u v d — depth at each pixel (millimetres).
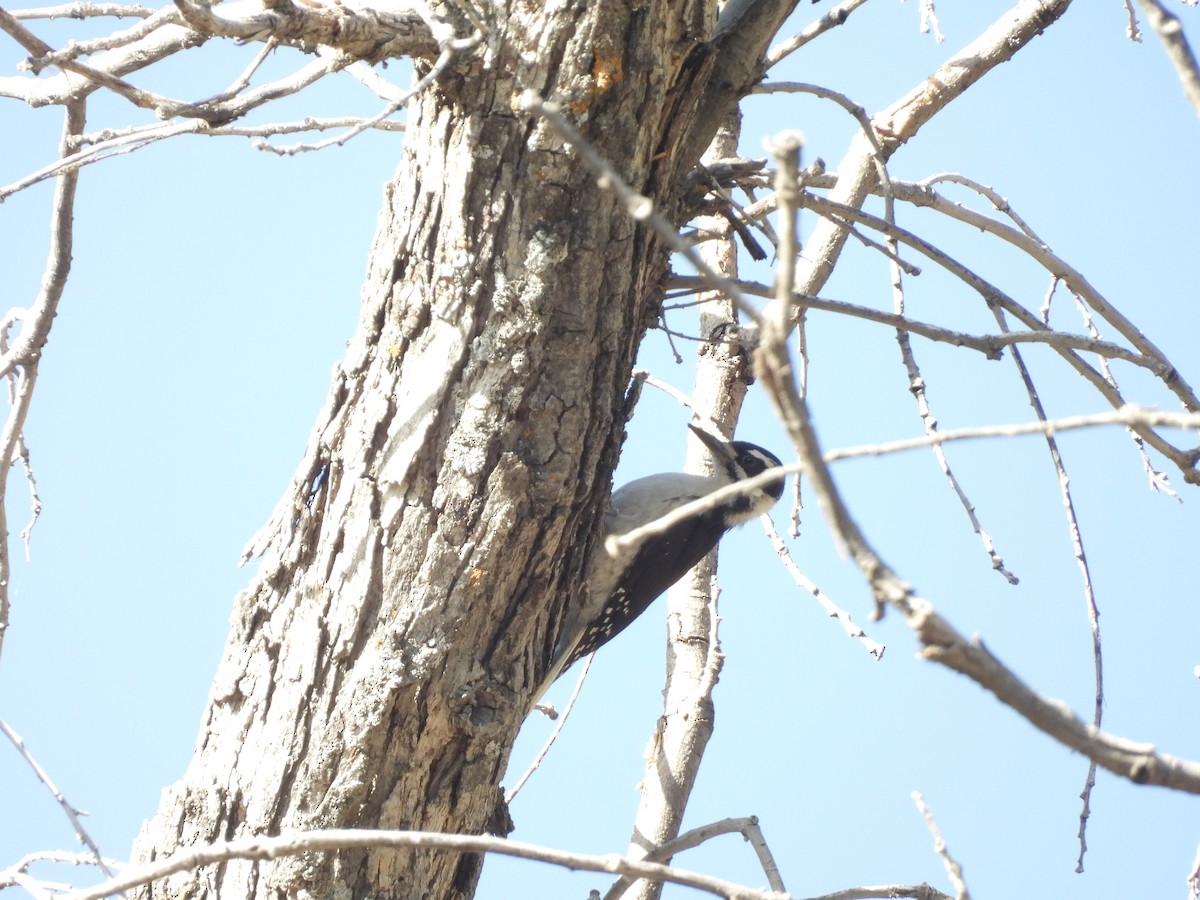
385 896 8914
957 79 13031
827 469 4566
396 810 8906
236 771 8914
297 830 8734
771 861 10570
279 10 7137
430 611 8734
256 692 8977
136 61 9148
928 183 13023
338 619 8805
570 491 8836
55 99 9016
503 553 8758
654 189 8742
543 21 8016
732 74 8906
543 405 8664
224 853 6281
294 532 9031
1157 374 9984
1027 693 4707
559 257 8414
